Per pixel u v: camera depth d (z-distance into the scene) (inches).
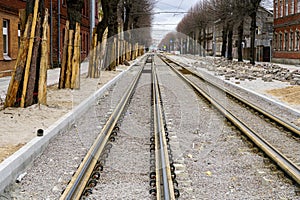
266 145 371.6
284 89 848.3
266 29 2918.3
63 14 1496.1
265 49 2623.0
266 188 276.8
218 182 286.7
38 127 416.5
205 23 2440.9
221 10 2154.3
